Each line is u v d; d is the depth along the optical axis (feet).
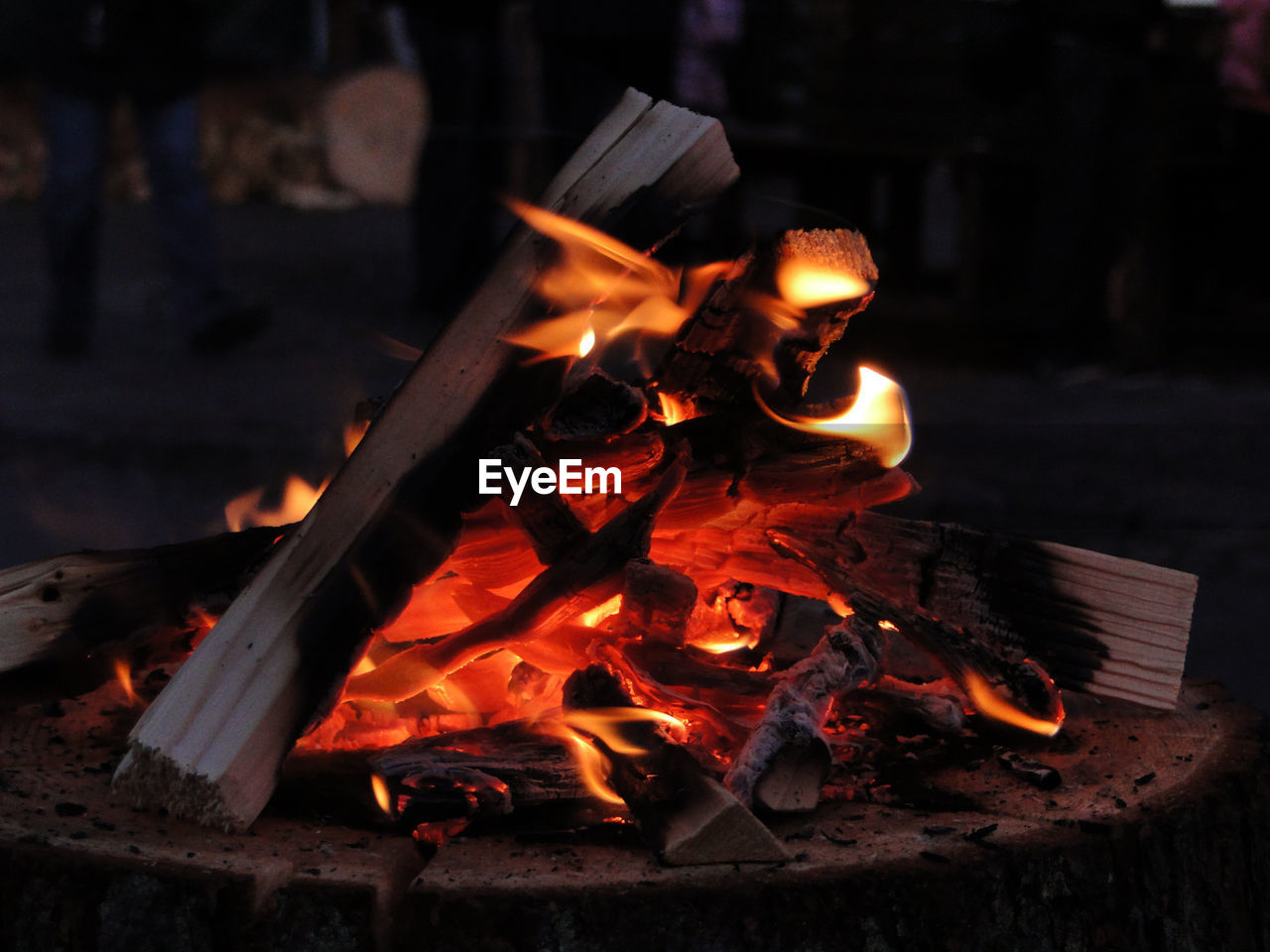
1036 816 4.53
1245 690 9.68
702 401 5.60
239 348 21.20
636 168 5.05
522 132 21.49
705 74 17.94
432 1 20.65
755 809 4.47
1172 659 5.41
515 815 4.58
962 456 15.55
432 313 23.65
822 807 4.67
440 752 4.69
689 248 10.48
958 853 4.20
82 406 17.28
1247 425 17.01
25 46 19.31
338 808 4.67
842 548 5.63
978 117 19.39
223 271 28.30
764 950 3.93
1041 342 20.62
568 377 5.40
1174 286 22.72
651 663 5.14
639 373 8.39
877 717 5.42
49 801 4.58
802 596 5.98
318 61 45.78
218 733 4.48
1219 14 18.69
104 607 5.31
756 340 5.41
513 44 20.98
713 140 5.13
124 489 14.33
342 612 4.78
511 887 3.95
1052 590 5.45
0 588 5.18
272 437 15.66
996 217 20.95
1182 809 4.51
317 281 27.43
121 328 23.09
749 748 4.59
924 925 4.03
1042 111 19.26
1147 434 16.43
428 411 4.95
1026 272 20.93
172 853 4.16
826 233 5.25
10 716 5.46
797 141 19.71
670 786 4.31
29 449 15.20
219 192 39.78
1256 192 20.72
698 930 3.91
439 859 4.20
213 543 5.55
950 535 5.56
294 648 4.68
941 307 22.00
